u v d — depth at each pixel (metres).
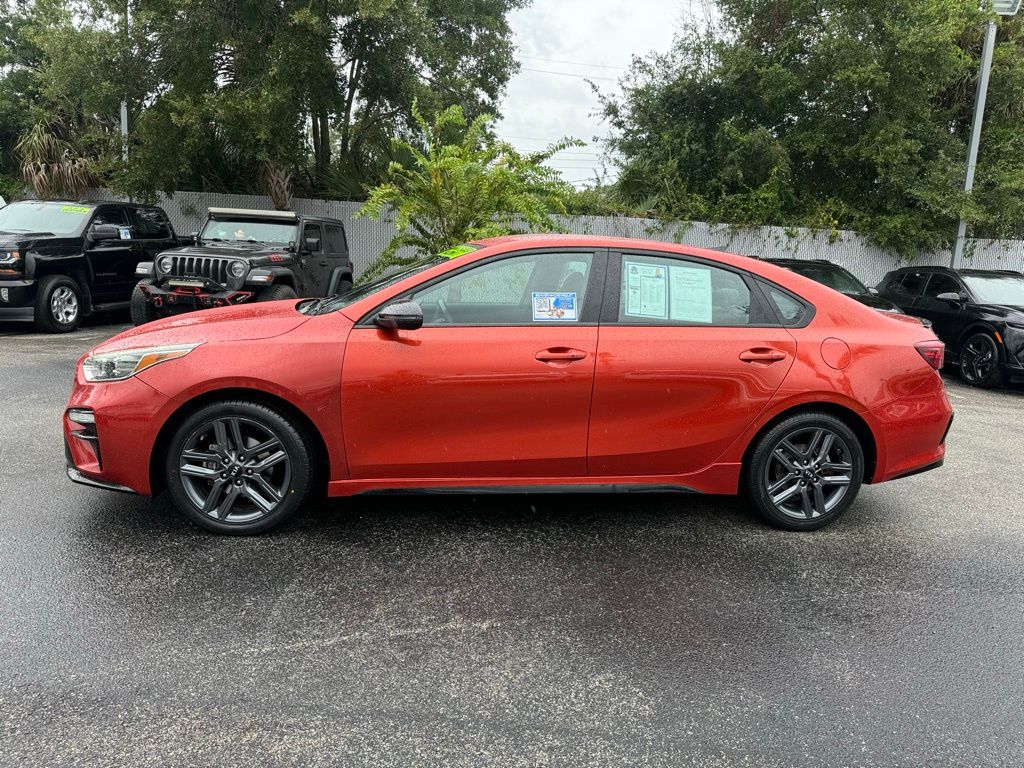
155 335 3.76
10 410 5.90
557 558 3.72
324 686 2.60
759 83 15.67
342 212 16.09
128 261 11.38
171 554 3.56
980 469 5.61
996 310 9.48
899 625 3.20
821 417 4.04
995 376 9.35
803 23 15.80
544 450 3.83
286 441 3.70
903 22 14.50
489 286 3.84
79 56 12.59
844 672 2.82
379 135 16.39
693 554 3.84
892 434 4.09
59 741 2.27
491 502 4.45
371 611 3.13
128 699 2.48
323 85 13.29
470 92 16.66
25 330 10.30
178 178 14.09
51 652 2.72
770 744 2.40
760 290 4.05
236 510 3.84
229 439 3.71
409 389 3.66
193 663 2.70
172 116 12.41
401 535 3.91
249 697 2.52
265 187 15.27
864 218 15.48
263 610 3.10
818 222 15.42
